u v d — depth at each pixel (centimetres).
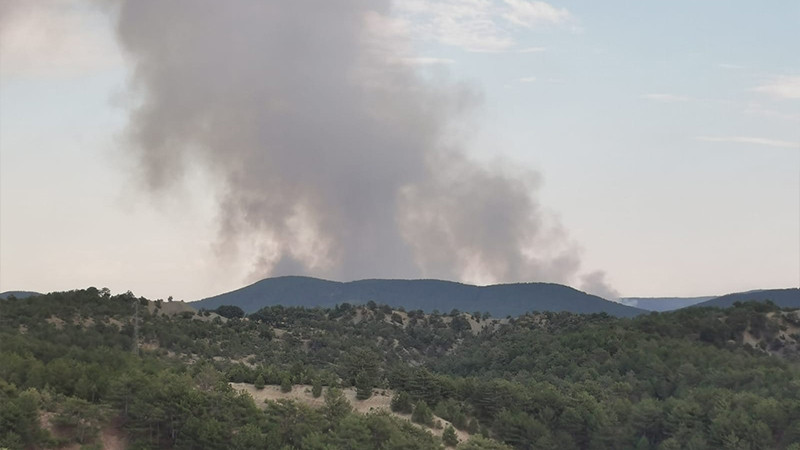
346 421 18838
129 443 18812
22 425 17412
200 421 18600
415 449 18350
